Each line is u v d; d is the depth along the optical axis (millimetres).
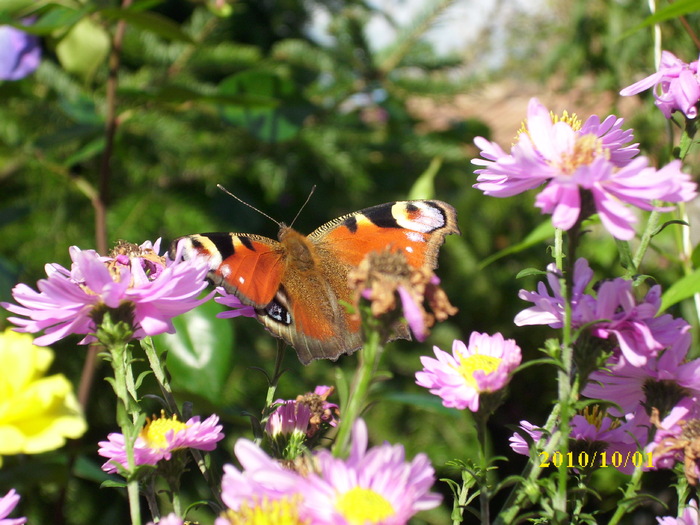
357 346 256
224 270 246
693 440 175
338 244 261
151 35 588
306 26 796
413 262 253
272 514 143
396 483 143
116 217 565
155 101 382
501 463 760
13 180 579
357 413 155
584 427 197
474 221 823
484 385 181
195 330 292
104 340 184
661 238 507
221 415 292
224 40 641
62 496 373
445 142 704
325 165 664
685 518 181
